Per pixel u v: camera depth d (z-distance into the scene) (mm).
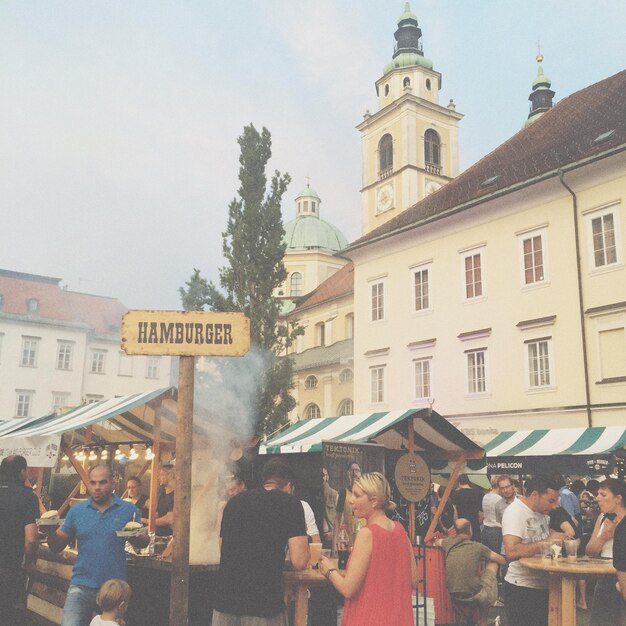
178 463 4707
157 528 9344
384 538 3857
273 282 22328
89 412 10852
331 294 44844
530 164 25484
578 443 13070
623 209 21062
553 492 5598
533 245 23781
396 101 45469
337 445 7852
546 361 22797
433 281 27391
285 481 4473
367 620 3709
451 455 10781
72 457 10812
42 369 56406
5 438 9914
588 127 25016
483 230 25609
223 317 4988
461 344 25750
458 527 7449
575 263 22266
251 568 4082
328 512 7574
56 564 8539
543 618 5457
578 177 22375
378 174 46812
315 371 41719
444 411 25984
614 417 20312
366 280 30766
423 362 27438
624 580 3943
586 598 10469
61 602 8203
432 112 46344
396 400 28219
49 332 57125
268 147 23484
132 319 4871
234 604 4035
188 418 4812
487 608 7195
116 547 5199
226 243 22875
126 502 5375
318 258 59094
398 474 9336
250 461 10898
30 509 5656
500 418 23703
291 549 4164
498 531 9922
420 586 7402
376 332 29750
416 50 50219
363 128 48531
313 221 62219
